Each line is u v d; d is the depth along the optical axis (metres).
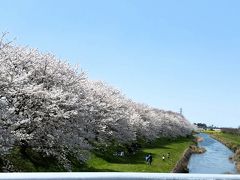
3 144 25.16
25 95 30.55
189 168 69.38
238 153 93.31
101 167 44.78
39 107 31.36
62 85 37.75
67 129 35.59
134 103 110.56
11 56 33.69
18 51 35.25
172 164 59.59
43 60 37.28
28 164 31.55
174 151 85.38
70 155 41.44
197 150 107.56
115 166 47.25
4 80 27.20
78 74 44.81
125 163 53.50
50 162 35.50
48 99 31.67
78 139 35.84
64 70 41.50
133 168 47.53
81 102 38.31
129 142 72.56
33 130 31.27
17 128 30.06
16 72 32.38
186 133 180.25
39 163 33.56
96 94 63.47
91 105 50.47
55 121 32.78
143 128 90.00
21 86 30.16
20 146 33.03
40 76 35.34
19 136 27.08
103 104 57.78
